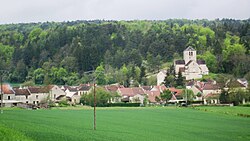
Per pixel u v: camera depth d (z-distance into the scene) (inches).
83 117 4119.1
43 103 7032.5
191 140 2721.5
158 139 2650.1
